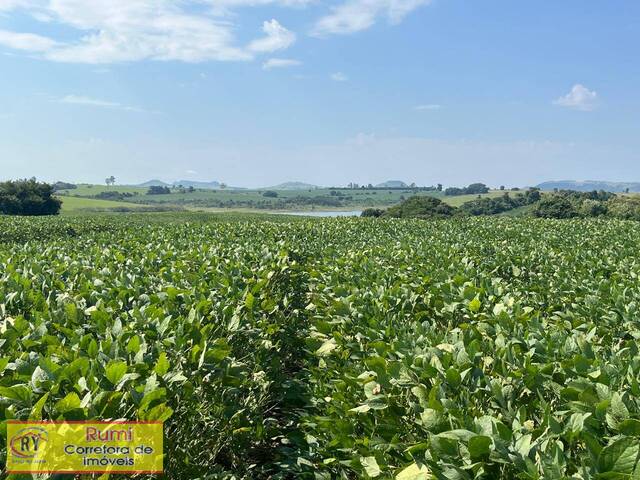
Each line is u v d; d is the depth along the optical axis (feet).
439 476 8.63
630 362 12.19
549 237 63.05
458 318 20.81
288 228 79.36
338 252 43.19
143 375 12.47
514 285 30.91
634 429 8.68
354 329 19.19
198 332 15.70
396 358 15.06
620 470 7.52
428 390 12.14
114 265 31.14
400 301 21.89
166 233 65.98
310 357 23.06
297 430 18.88
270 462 17.69
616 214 183.42
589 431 9.16
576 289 25.08
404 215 217.36
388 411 12.73
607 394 10.07
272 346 22.36
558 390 11.66
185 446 14.02
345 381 15.39
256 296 25.64
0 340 14.46
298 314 29.32
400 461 11.34
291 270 34.83
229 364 15.71
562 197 203.41
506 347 13.25
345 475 13.74
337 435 13.84
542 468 8.07
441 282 25.43
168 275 26.96
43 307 19.61
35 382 10.86
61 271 28.12
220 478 14.65
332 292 26.50
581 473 8.00
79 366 11.59
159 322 16.56
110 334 14.94
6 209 270.67
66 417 9.41
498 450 8.39
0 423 8.86
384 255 39.24
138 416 10.69
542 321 18.52
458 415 9.87
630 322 17.72
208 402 15.35
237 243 50.34
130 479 11.19
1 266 29.81
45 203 284.82
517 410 10.77
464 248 45.83
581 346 13.35
